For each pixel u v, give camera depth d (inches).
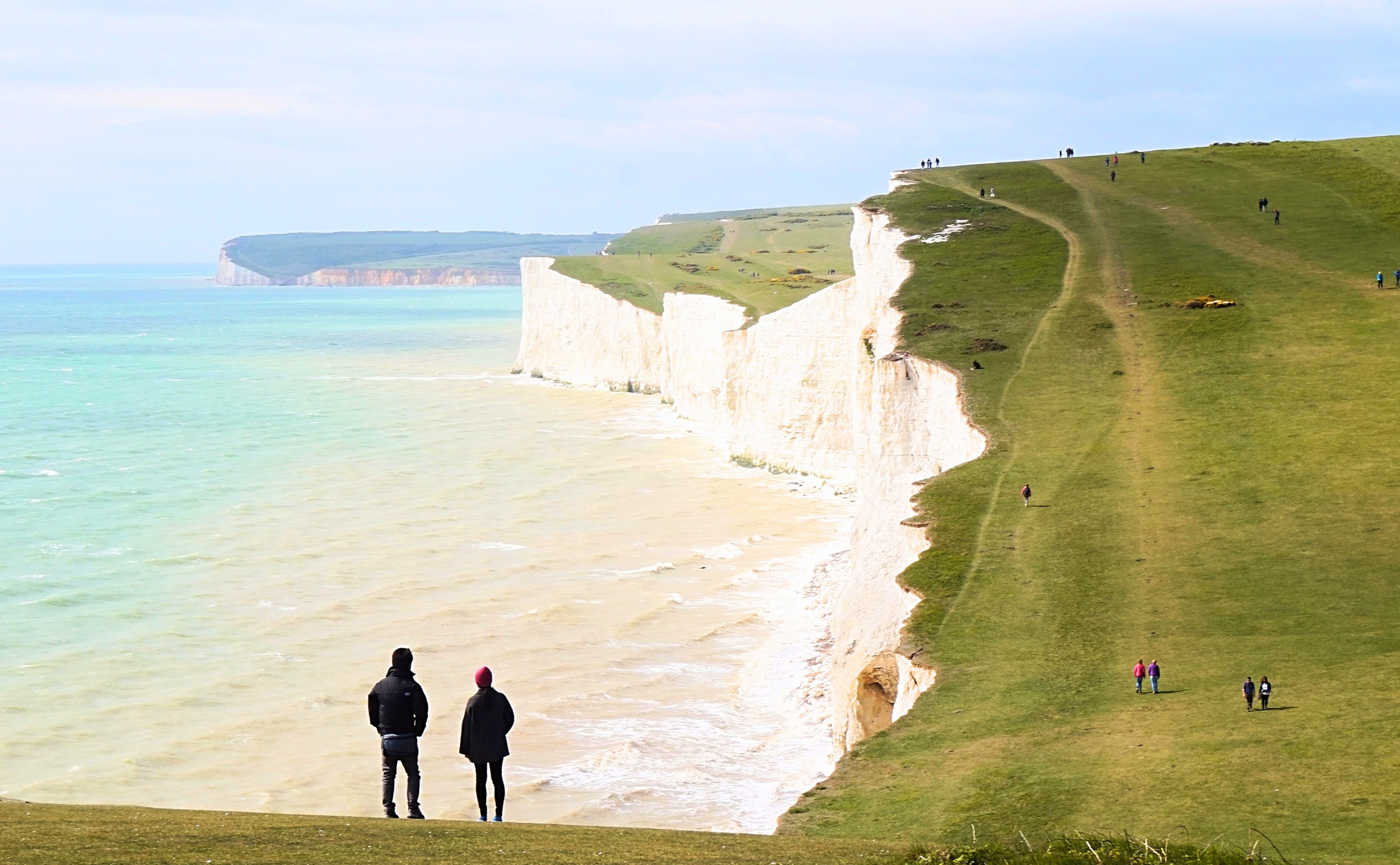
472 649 2190.0
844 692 1611.7
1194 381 2303.2
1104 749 1109.7
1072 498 1841.8
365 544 2950.3
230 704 1941.4
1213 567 1551.4
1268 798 941.8
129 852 556.4
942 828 979.9
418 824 673.6
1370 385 2166.6
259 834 613.0
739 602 2463.1
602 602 2464.3
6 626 2304.4
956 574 1635.1
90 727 1839.3
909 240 3558.1
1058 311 2810.0
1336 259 3041.3
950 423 2336.4
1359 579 1461.6
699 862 612.4
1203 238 3348.9
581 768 1683.1
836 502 3415.4
